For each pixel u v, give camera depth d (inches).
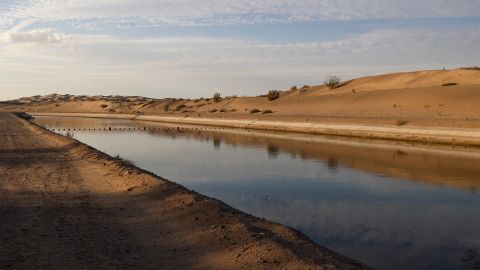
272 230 436.5
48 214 506.6
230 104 4655.5
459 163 1081.4
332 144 1600.6
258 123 2672.2
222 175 939.3
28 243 399.2
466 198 696.4
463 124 1637.6
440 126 1689.2
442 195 719.7
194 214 489.7
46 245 394.3
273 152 1374.3
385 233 510.9
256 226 442.9
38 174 815.7
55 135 1766.7
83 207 543.5
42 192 639.8
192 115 3907.5
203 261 355.9
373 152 1332.4
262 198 704.4
